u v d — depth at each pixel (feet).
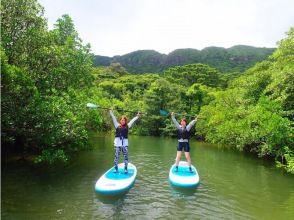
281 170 62.49
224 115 102.42
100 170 54.54
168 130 156.15
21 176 46.44
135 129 169.17
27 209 33.06
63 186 42.65
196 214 33.91
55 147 57.98
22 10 51.78
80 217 31.50
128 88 221.87
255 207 37.50
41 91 56.24
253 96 92.68
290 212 35.96
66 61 61.57
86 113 62.64
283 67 75.82
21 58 52.34
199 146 108.58
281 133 64.80
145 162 67.62
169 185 46.52
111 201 37.27
